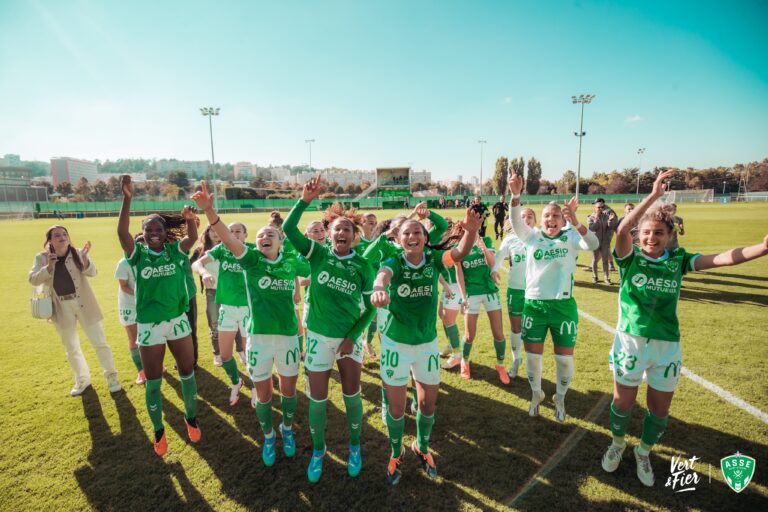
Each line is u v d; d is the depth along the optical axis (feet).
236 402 13.98
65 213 173.58
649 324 9.27
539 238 12.06
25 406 13.82
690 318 21.31
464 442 11.21
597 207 30.60
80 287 14.17
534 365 12.21
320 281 10.04
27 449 11.37
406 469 10.23
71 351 14.42
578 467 10.07
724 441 10.84
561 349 11.80
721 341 17.89
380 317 12.80
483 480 9.73
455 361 16.16
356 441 10.11
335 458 10.77
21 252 53.47
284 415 10.78
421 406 9.77
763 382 13.98
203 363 17.58
